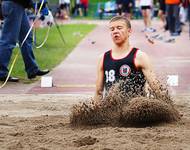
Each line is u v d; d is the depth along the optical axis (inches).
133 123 547.2
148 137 490.0
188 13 2361.0
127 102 563.2
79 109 555.8
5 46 965.8
